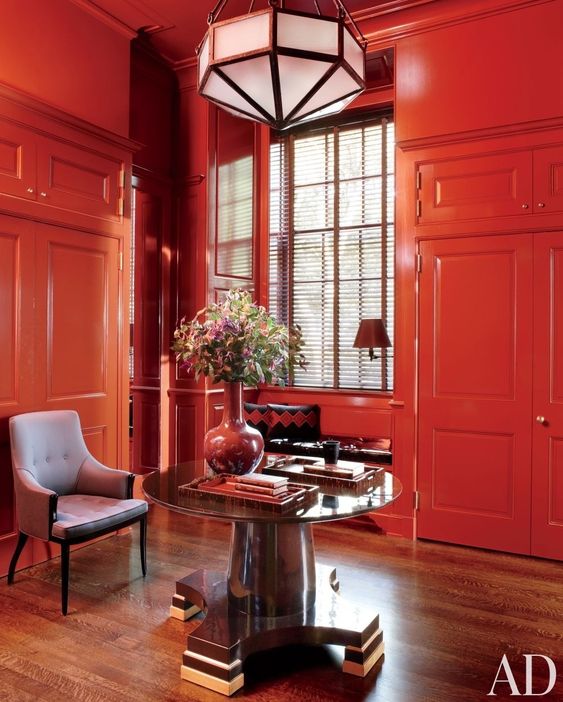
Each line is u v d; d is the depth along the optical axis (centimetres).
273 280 545
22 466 305
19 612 278
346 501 232
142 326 511
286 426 488
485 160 375
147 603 288
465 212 381
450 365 387
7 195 323
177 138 487
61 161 357
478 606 288
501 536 370
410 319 400
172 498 236
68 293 364
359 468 262
